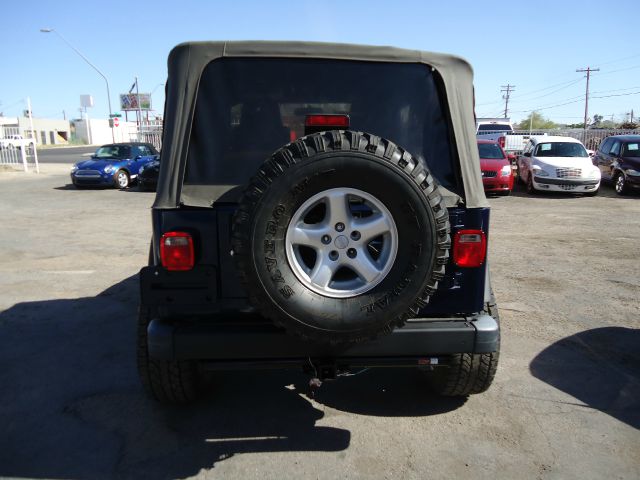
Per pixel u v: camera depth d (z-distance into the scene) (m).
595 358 4.42
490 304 3.29
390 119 3.17
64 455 3.10
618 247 8.63
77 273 7.20
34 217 12.17
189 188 2.98
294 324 2.62
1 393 3.85
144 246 8.98
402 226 2.62
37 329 5.12
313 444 3.21
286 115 3.12
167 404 3.65
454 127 3.11
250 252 2.55
